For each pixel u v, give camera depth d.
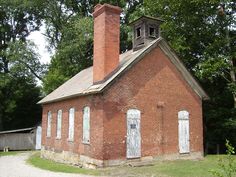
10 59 45.38
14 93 46.88
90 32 40.53
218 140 32.34
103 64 20.48
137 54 21.61
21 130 40.19
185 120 23.45
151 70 22.02
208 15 29.59
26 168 21.02
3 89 46.91
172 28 30.80
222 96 32.78
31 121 50.22
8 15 49.31
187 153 23.11
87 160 20.64
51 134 28.23
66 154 24.28
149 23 23.22
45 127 30.22
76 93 22.44
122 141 19.84
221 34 29.86
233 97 31.48
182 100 23.50
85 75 28.70
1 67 48.88
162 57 22.80
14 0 46.38
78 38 41.53
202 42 31.44
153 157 21.16
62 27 46.56
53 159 26.98
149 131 21.27
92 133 20.27
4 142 38.88
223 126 30.17
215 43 28.53
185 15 30.23
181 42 29.86
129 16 40.75
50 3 46.38
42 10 47.91
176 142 22.61
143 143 20.83
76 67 42.94
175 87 23.22
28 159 27.95
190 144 23.41
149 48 21.77
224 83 32.94
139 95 21.09
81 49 42.12
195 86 24.41
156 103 21.92
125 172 17.62
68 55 42.41
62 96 25.36
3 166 22.33
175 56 23.23
